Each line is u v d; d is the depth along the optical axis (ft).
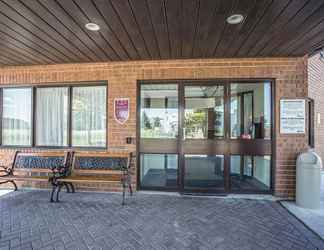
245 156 14.30
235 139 14.33
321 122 21.40
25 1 7.83
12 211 11.50
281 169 13.71
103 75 15.11
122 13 8.63
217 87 14.43
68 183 14.70
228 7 8.18
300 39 11.05
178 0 7.74
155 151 14.82
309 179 12.01
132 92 14.80
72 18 9.03
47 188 15.62
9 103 16.69
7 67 15.99
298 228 9.72
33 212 11.36
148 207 12.07
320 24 9.50
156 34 10.50
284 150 13.69
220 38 10.95
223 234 9.17
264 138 14.17
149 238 8.82
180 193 14.38
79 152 14.88
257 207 12.13
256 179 14.24
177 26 9.70
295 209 11.87
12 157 16.11
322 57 20.38
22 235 9.02
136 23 9.42
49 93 16.20
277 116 13.76
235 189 14.28
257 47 12.16
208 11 8.46
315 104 20.30
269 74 13.82
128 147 14.85
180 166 14.60
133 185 14.79
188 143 14.58
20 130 16.51
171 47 12.21
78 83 15.48
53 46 12.10
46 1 7.82
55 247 8.15
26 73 15.94
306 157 12.40
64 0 7.75
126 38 11.00
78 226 9.81
